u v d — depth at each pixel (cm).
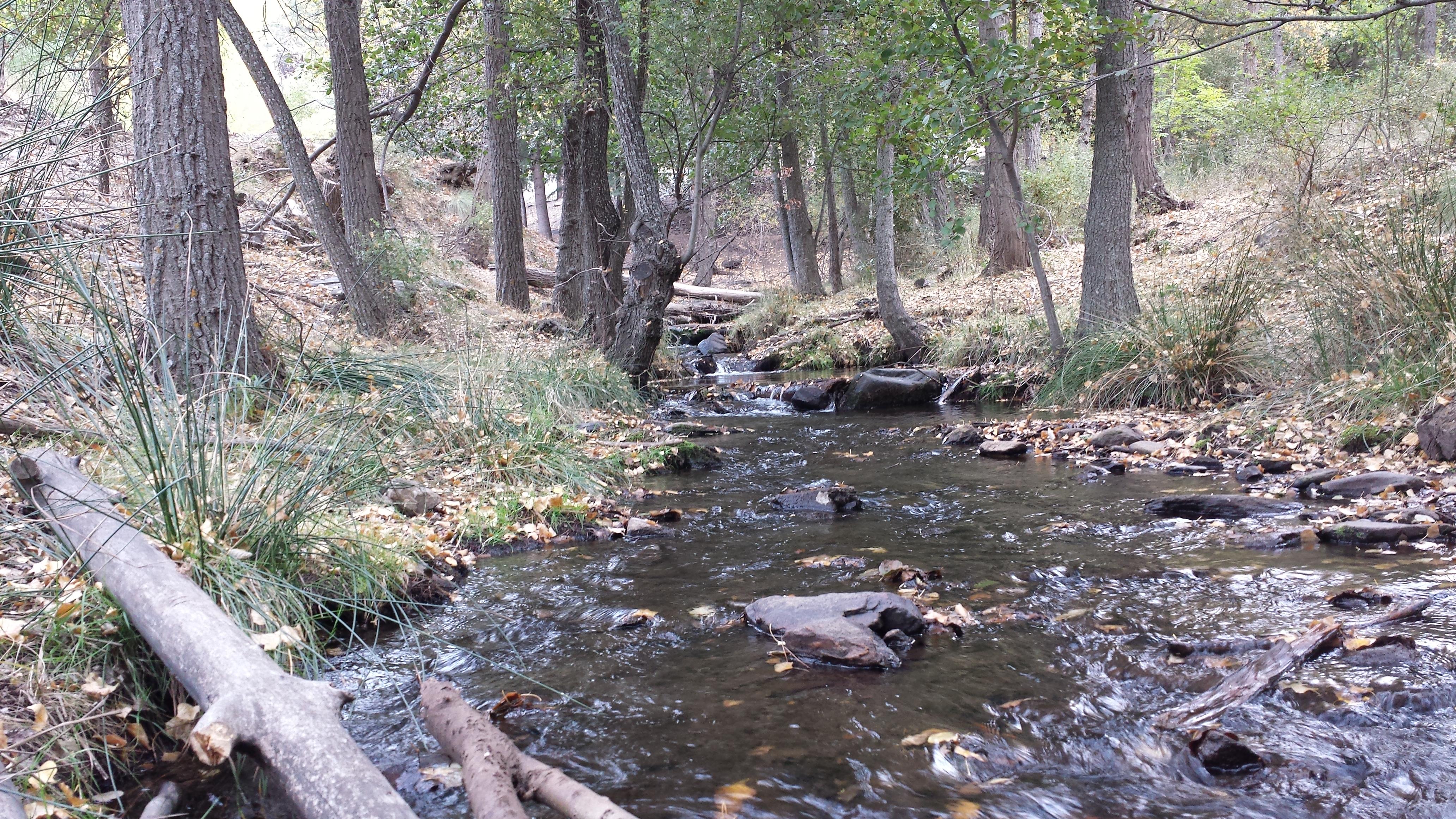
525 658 325
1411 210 714
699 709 278
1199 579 383
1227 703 261
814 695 285
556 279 1512
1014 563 421
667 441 767
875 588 390
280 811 223
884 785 229
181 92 582
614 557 459
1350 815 208
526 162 2450
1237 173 1769
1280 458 597
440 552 436
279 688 200
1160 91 2464
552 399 822
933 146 906
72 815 210
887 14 983
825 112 1408
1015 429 809
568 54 1357
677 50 1198
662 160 1689
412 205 2105
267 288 1138
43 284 447
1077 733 254
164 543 295
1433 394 572
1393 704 255
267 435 382
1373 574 370
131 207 438
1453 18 1898
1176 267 1282
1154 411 816
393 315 1092
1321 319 699
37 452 324
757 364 1520
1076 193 1906
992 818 213
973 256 1838
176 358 570
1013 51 829
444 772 235
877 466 707
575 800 202
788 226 2305
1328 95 1360
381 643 340
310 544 358
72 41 448
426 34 1398
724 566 436
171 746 257
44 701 239
